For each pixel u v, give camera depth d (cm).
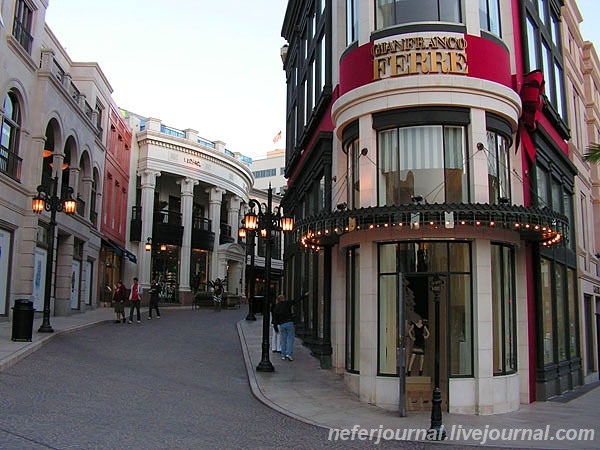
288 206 2441
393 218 1116
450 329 1162
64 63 3059
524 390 1317
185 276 4216
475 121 1219
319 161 1661
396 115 1239
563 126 1803
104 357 1461
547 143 1628
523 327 1330
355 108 1291
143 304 3891
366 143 1263
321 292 1697
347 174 1396
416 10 1290
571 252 1931
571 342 1867
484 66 1247
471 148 1212
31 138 2278
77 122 2764
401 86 1216
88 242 2997
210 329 2309
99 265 3409
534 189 1432
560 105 1941
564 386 1606
